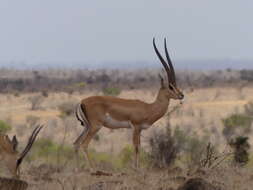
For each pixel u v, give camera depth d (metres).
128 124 60.28
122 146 123.88
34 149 95.62
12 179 37.94
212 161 51.06
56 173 49.66
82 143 58.72
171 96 61.41
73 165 59.34
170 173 49.50
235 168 49.41
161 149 61.53
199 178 38.12
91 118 59.19
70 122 150.75
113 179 45.50
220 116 193.12
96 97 59.84
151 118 60.97
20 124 172.25
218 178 44.38
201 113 196.38
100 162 72.25
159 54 61.53
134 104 60.34
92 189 40.75
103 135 146.62
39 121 180.75
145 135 109.88
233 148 60.28
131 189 40.91
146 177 45.41
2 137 49.94
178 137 71.88
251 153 73.19
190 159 60.59
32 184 43.44
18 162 49.22
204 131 143.75
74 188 41.00
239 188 41.31
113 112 59.62
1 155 49.47
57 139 126.38
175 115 192.00
